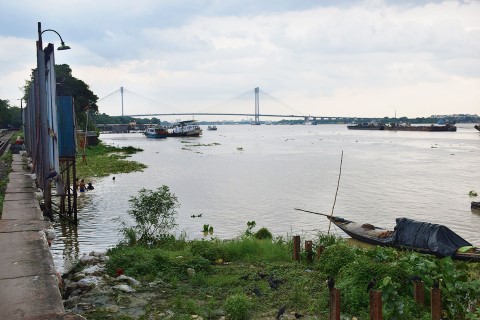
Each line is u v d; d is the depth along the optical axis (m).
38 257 9.34
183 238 18.05
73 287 10.75
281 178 40.91
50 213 18.64
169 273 11.74
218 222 22.89
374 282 9.41
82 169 46.16
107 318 9.00
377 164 53.75
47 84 18.02
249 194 31.89
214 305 9.78
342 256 11.73
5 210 14.52
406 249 15.37
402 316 8.88
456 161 57.34
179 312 9.38
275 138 140.12
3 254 9.55
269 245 14.77
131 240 16.69
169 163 55.66
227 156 67.12
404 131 195.00
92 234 20.09
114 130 199.25
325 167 50.53
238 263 13.17
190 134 148.00
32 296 7.31
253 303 9.78
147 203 17.22
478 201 28.94
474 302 9.64
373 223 23.08
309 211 23.69
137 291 10.63
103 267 12.41
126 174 43.84
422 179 39.97
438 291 8.79
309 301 9.91
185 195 31.39
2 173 28.45
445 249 14.88
